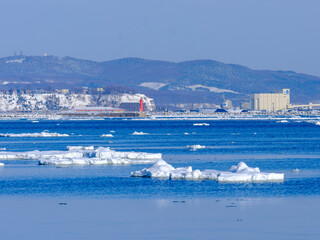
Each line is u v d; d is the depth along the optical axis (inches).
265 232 5846.5
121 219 6461.6
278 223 6220.5
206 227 6058.1
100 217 6569.9
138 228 6033.5
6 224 6240.2
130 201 7519.7
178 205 7214.6
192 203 7332.7
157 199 7632.9
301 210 6875.0
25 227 6102.4
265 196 7770.7
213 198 7632.9
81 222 6323.8
